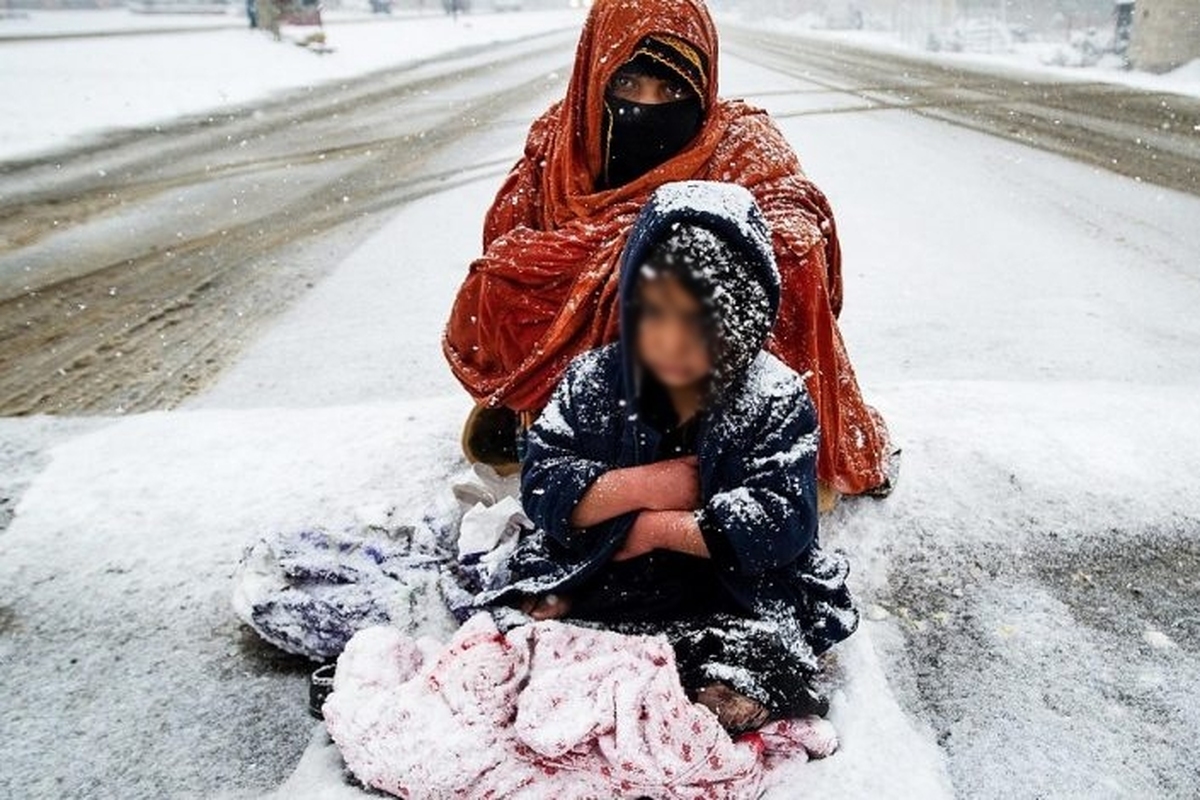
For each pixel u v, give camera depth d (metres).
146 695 2.52
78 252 7.44
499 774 1.87
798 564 2.21
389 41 32.62
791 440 2.05
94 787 2.24
